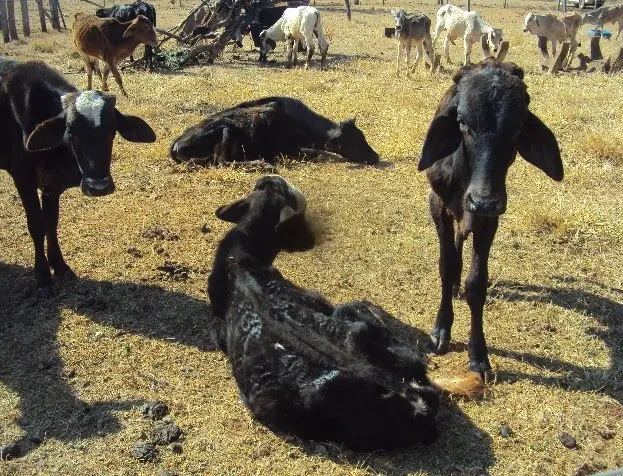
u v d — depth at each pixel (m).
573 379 5.25
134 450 4.50
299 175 9.45
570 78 15.84
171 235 7.48
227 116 10.01
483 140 4.60
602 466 4.38
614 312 6.20
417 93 13.66
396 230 7.74
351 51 20.97
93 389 5.15
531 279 6.77
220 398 5.04
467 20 18.02
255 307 4.77
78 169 6.27
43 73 6.39
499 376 5.27
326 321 4.70
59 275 6.65
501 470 4.36
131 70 17.62
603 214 8.04
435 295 6.46
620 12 22.89
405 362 4.55
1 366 5.44
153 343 5.71
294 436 4.57
